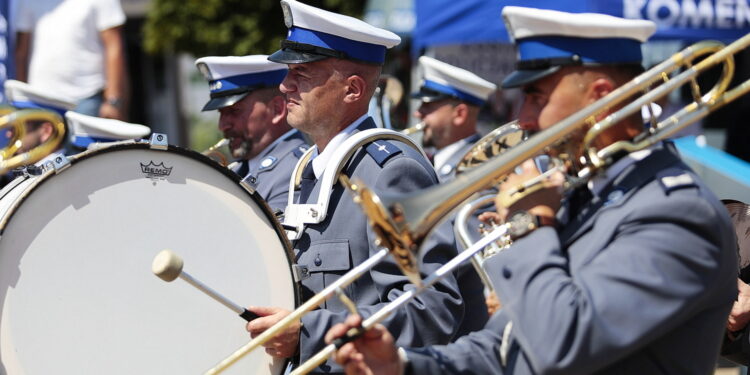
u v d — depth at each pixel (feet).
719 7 73.20
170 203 37.78
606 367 29.89
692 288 28.48
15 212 35.01
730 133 91.04
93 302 36.22
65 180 36.11
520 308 28.86
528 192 29.76
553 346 28.14
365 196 27.84
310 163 42.63
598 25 30.45
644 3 71.67
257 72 53.31
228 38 131.13
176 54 139.64
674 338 29.81
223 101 53.26
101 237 36.60
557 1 71.87
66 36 85.30
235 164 55.88
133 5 164.96
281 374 38.42
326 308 39.52
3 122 56.75
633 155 30.27
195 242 37.96
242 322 38.29
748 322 39.32
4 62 74.28
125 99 88.53
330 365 37.65
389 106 66.18
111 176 36.94
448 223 39.24
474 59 101.04
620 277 28.43
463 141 74.64
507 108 101.65
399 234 28.12
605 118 29.58
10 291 34.76
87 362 35.91
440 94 74.43
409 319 37.29
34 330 35.09
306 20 41.68
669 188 29.07
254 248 38.65
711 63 29.09
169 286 37.42
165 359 37.04
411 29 104.73
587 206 30.50
